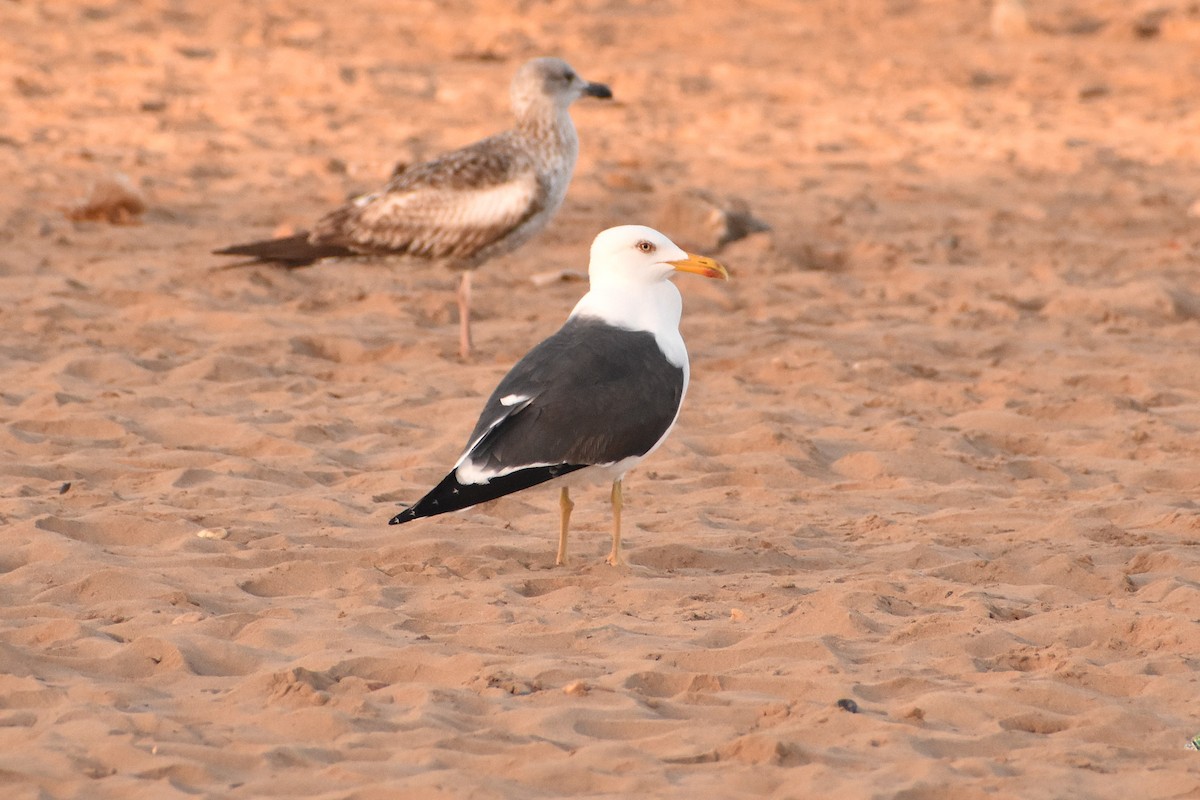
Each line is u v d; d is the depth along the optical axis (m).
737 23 46.25
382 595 9.35
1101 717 7.59
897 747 7.20
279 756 6.94
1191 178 27.31
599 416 9.77
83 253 19.44
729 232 21.69
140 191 21.42
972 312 18.44
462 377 15.13
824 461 12.96
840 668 8.23
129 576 9.36
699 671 8.22
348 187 23.91
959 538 10.88
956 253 21.67
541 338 16.86
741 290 19.22
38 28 38.81
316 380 14.84
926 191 25.64
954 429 13.95
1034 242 22.20
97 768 6.80
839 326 17.88
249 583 9.52
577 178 25.55
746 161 27.77
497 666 8.10
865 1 49.81
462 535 10.74
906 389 15.26
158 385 14.41
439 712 7.46
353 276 19.19
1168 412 14.72
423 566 9.90
